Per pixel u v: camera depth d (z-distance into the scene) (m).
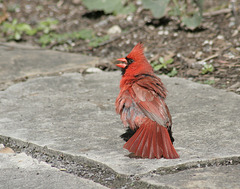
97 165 6.20
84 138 7.13
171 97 9.02
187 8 14.31
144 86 6.51
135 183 5.62
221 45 12.16
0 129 7.60
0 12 16.98
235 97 8.85
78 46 13.83
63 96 9.35
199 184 5.41
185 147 6.58
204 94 9.11
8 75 11.05
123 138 7.11
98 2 15.76
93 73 11.12
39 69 11.51
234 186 5.32
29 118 8.12
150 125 6.18
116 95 9.33
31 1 18.30
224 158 6.12
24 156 6.67
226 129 7.24
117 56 12.66
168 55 11.98
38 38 14.77
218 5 15.37
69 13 16.67
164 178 5.63
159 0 13.84
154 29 14.20
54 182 5.77
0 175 6.02
